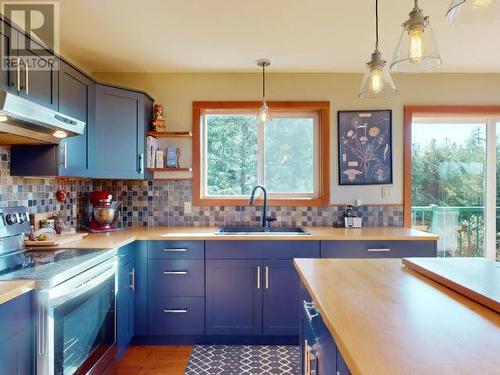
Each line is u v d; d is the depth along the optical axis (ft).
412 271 4.95
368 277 4.63
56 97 6.87
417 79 10.50
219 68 10.09
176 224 10.52
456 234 10.93
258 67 10.02
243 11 6.77
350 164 10.52
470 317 3.21
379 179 10.49
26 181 7.39
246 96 10.48
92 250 6.72
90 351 6.09
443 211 10.93
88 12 6.75
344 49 8.67
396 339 2.73
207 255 8.68
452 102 10.46
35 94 6.20
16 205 7.08
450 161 10.92
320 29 7.55
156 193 10.51
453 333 2.85
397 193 10.52
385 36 7.90
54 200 8.42
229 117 10.89
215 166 10.89
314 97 10.50
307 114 10.87
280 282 8.68
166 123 10.49
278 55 9.08
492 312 3.34
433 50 4.37
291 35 7.87
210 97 10.50
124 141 9.04
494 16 3.61
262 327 8.69
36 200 7.71
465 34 7.76
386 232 9.23
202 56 9.14
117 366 7.70
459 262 5.05
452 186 10.92
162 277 8.67
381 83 5.43
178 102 10.48
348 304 3.56
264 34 7.81
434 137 10.92
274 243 8.68
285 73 10.48
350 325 3.01
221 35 7.85
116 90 8.91
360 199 10.52
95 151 8.43
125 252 7.96
